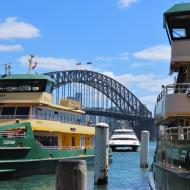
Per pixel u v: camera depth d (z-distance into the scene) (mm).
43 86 43281
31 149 38000
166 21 22203
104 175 35312
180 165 19031
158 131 28156
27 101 42750
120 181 41094
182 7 22078
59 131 44781
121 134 112875
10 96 43094
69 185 13523
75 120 51312
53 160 40906
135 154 102125
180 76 23516
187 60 21750
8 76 43625
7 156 35844
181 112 20438
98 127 35219
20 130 37781
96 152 35344
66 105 50312
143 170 53250
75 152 46375
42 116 43719
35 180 36781
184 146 18594
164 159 23000
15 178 36625
